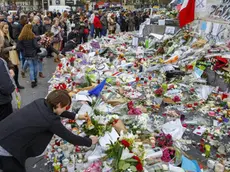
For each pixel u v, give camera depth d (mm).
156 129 3658
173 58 6832
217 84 5500
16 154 2160
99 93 4539
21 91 6121
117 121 3447
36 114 2158
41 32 9445
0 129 2189
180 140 3477
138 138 3322
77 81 5297
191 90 5176
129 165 2471
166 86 5160
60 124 2230
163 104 4699
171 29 10695
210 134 3648
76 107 3969
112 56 7773
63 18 11875
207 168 2904
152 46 9336
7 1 60031
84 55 7535
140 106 4371
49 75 7543
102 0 56438
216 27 8047
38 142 2234
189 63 6340
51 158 3186
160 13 14422
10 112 3199
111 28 15664
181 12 7582
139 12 21672
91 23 14648
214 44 7195
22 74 7160
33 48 6160
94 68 6391
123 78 5867
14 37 7898
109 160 2664
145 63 7020
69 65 6602
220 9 8539
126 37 11594
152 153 2920
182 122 4008
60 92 2250
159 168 2646
